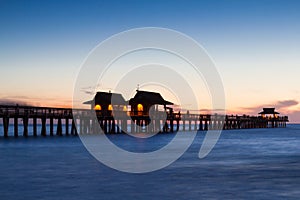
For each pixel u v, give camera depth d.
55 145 39.28
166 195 16.64
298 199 16.03
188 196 16.50
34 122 49.72
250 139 58.03
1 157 28.84
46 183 18.72
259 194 16.88
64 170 22.67
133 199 15.95
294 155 32.72
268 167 24.70
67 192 16.92
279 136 67.56
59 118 52.31
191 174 21.69
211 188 18.00
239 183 19.17
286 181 19.70
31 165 24.67
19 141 42.91
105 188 17.78
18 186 18.00
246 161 28.06
